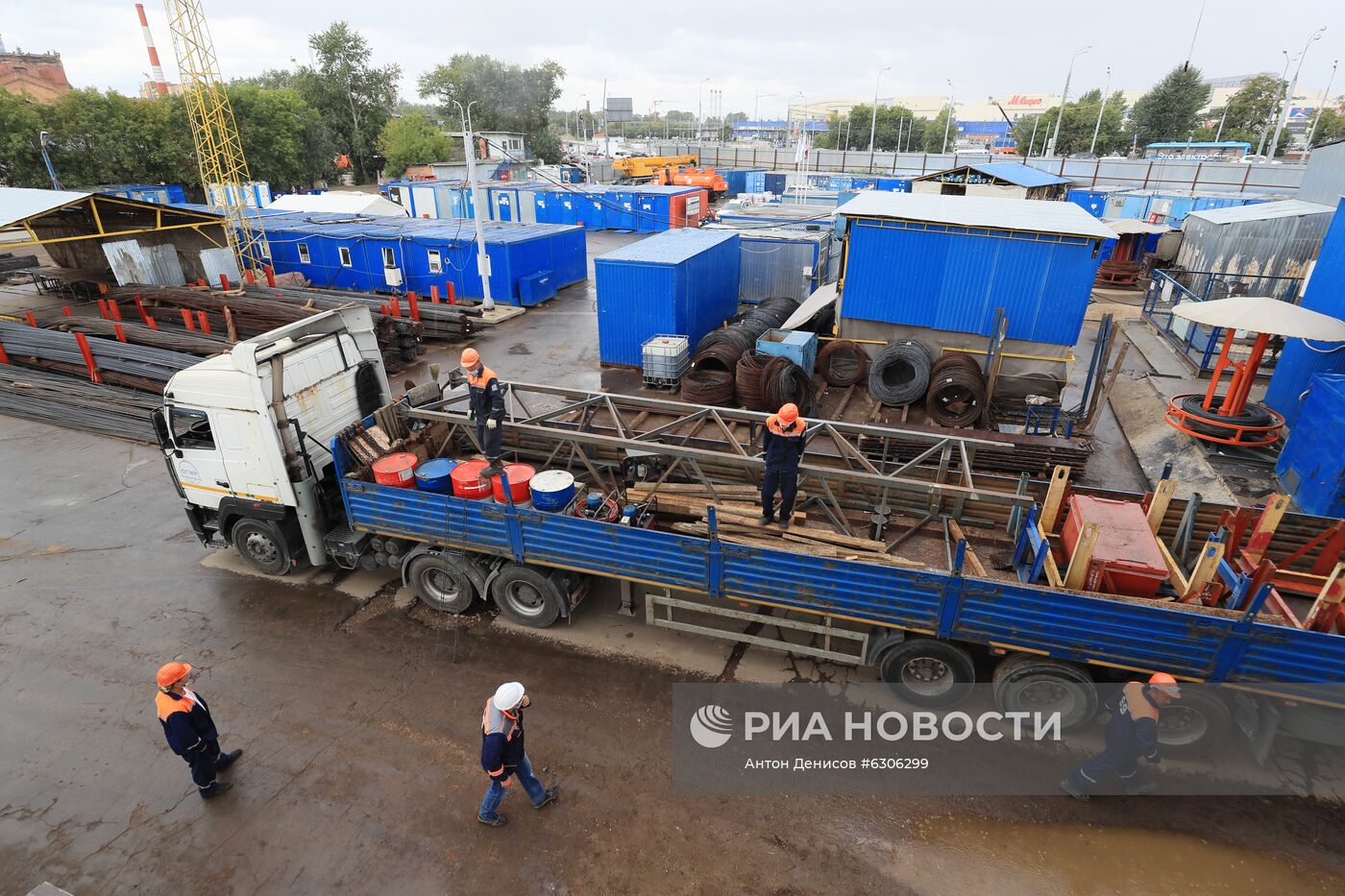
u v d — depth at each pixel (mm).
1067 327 14672
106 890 5867
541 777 6863
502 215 46188
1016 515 8148
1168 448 13555
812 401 14930
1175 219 36000
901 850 6141
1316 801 6547
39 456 14234
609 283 18766
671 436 9992
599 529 7871
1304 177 25031
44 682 8219
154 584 10039
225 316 20547
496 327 24141
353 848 6203
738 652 8539
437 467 9109
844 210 15453
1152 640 6445
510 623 9133
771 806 6551
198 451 9273
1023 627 6762
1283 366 14328
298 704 7836
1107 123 84875
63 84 88812
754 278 24578
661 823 6398
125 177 47562
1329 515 10305
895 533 8562
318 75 70375
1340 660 6027
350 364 9820
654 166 67000
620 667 8312
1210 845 6137
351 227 29219
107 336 18047
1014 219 14891
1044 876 5902
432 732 7445
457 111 91438
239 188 28266
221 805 6613
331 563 10422
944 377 14328
